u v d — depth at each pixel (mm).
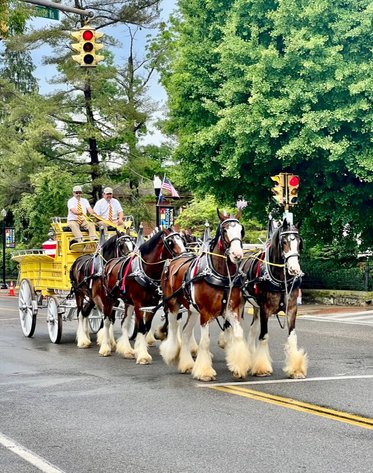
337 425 8711
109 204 17953
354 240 27875
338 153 22422
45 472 7184
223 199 28234
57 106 39844
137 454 7695
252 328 13172
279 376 12102
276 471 7020
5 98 51188
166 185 29062
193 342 14336
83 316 16453
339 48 22484
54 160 41906
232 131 24203
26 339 18078
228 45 23922
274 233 12219
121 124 39812
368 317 22469
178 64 26984
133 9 39812
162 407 9859
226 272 11688
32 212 40844
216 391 10875
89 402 10289
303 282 28500
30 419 9352
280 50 24906
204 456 7559
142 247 13992
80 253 17203
